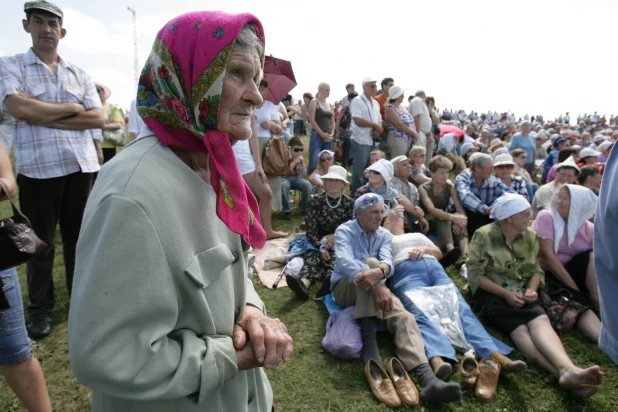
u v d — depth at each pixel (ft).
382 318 9.50
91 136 9.69
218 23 2.72
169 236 2.68
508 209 10.41
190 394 2.89
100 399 3.22
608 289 4.86
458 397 7.75
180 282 2.80
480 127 65.57
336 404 7.89
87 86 9.25
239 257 3.40
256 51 2.97
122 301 2.46
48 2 8.35
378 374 8.59
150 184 2.64
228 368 2.97
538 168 35.47
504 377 8.82
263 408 3.91
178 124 2.95
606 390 8.63
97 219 2.54
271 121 17.74
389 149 22.20
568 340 10.39
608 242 4.62
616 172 4.49
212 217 3.09
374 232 11.21
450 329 9.71
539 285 11.07
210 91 2.76
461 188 16.20
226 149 2.94
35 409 5.38
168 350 2.74
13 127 8.59
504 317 10.06
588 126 68.90
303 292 11.78
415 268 11.14
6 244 4.18
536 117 118.32
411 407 7.84
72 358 2.48
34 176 8.64
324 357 9.31
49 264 9.50
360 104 19.66
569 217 11.37
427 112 25.26
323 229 14.07
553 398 8.29
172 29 2.82
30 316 9.62
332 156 20.53
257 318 3.37
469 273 11.00
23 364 5.22
